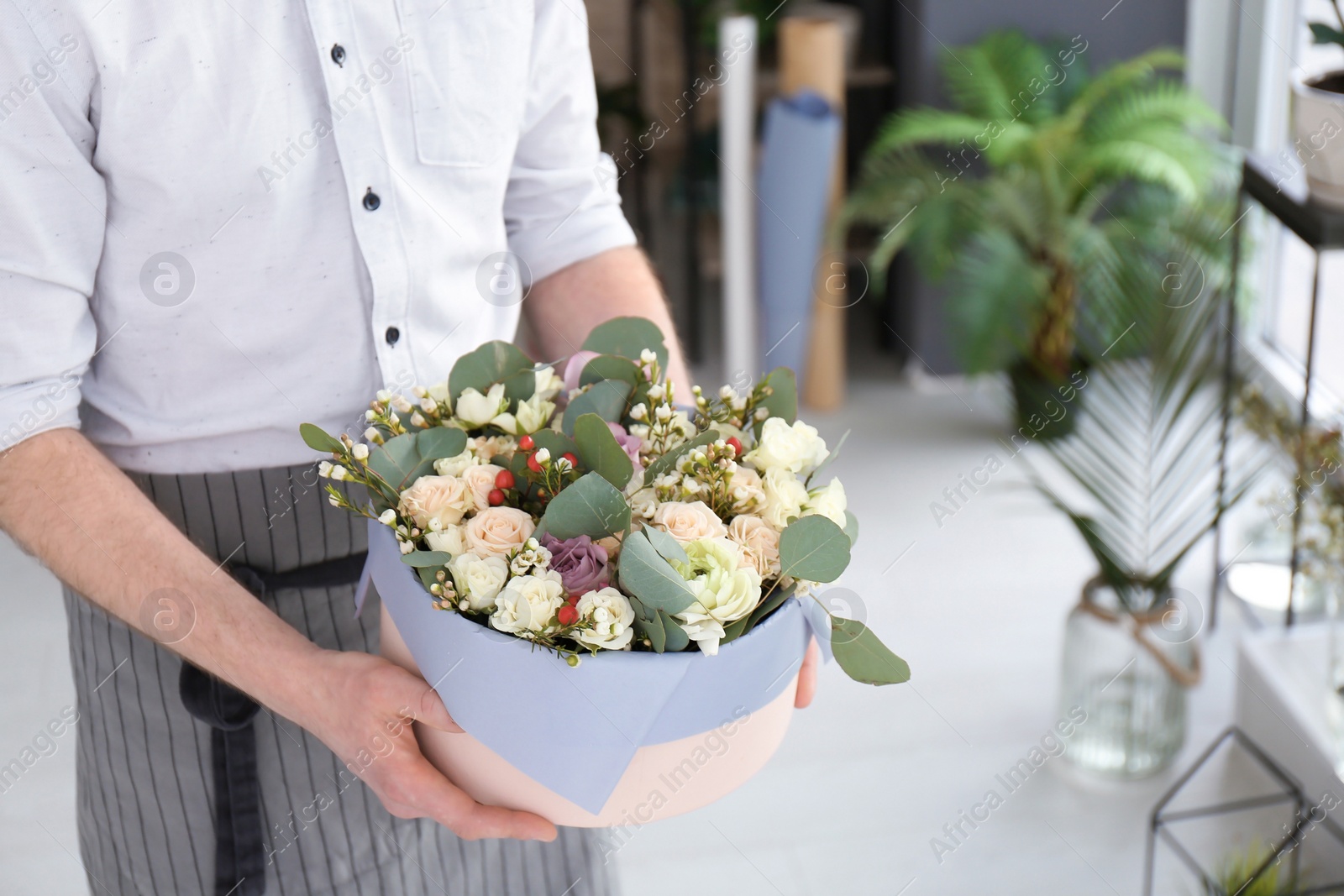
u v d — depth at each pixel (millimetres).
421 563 1262
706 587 1239
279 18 1373
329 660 1332
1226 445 2688
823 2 4230
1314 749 2254
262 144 1392
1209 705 2658
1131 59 3793
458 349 1539
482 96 1463
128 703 1531
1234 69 3834
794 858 2268
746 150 3391
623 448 1329
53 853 2203
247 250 1423
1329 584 2502
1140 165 3477
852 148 4270
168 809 1561
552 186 1599
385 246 1450
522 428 1357
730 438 1345
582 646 1252
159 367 1457
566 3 1537
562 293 1615
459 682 1277
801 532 1244
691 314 4012
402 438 1325
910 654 2768
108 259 1410
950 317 3471
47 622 2807
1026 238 3594
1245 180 2480
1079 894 2189
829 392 3803
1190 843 2277
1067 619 2496
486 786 1321
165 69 1347
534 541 1246
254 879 1559
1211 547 3098
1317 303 2283
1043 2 3711
